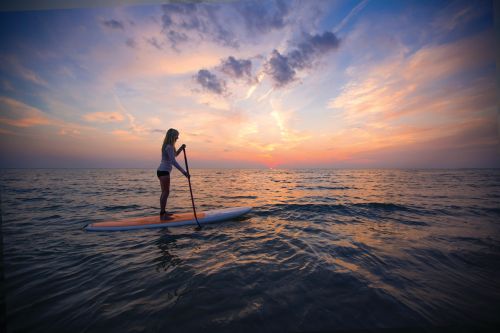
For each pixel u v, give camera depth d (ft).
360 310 4.84
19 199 22.95
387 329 4.30
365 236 10.29
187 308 4.90
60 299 5.31
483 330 4.24
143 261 7.56
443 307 4.95
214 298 5.28
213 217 13.52
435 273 6.57
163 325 4.37
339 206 18.26
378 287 5.76
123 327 4.33
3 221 13.67
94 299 5.29
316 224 12.71
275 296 5.36
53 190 32.12
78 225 12.67
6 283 6.08
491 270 6.77
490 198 22.88
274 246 9.00
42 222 13.33
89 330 4.26
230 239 10.01
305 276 6.36
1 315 4.70
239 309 4.86
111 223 12.19
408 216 14.73
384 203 19.40
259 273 6.57
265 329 4.28
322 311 4.80
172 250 8.64
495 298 5.31
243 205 19.43
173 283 6.02
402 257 7.76
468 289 5.71
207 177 78.48
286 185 42.50
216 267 7.02
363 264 7.18
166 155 12.82
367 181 52.42
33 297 5.40
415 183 45.42
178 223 12.60
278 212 16.22
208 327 4.32
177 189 35.29
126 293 5.54
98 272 6.73
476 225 12.34
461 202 20.18
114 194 27.73
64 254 8.23
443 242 9.34
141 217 14.67
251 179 65.31
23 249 8.75
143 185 41.60
